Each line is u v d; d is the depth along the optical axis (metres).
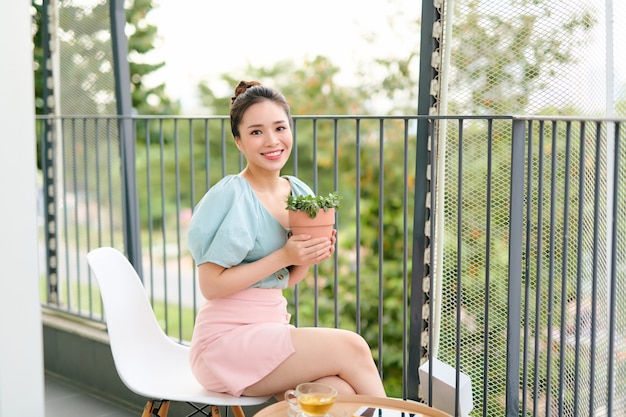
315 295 2.91
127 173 3.78
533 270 2.81
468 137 2.82
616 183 2.05
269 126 2.27
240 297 2.24
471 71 2.78
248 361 2.15
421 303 2.90
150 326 2.45
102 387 3.66
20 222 1.99
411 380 2.96
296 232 2.18
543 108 2.72
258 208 2.26
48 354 3.97
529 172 2.29
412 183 8.73
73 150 4.03
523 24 2.70
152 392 2.19
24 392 2.02
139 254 3.86
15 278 1.99
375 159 8.86
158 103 9.77
